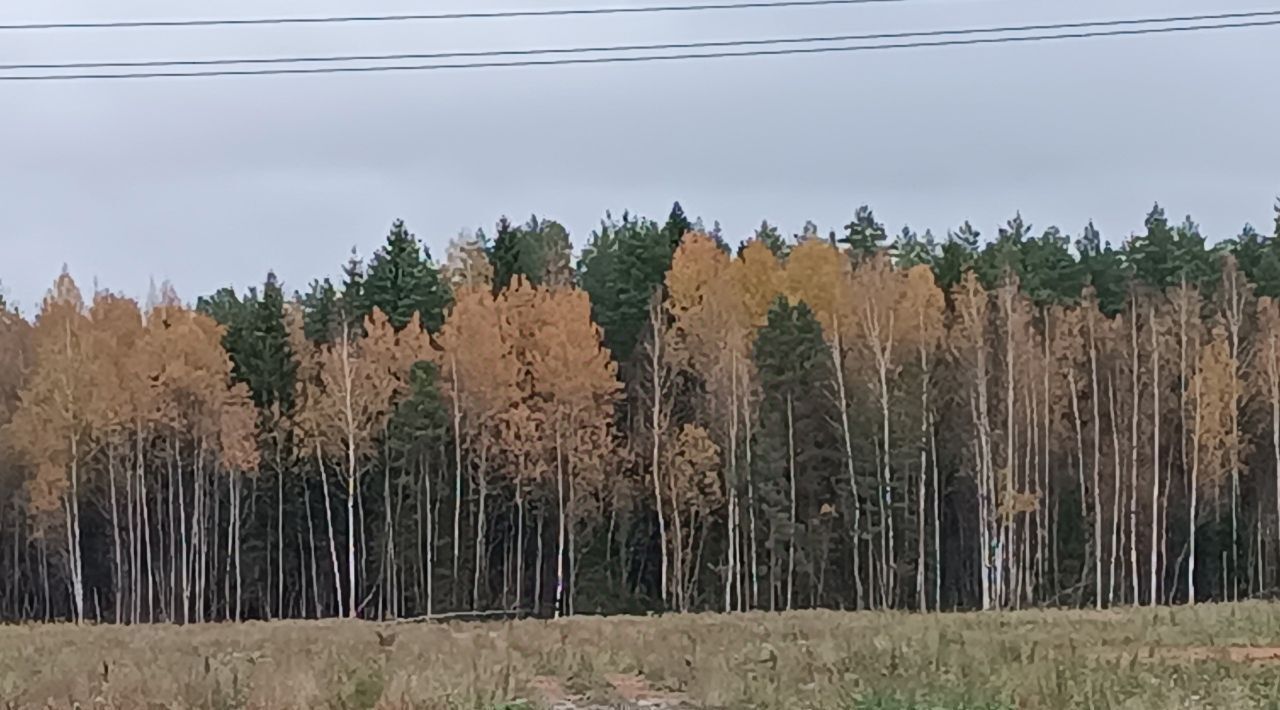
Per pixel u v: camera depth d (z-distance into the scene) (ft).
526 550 191.21
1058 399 186.29
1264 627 85.97
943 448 188.14
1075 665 57.06
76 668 59.77
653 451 171.32
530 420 167.94
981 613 121.60
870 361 176.86
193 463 189.57
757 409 175.22
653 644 76.38
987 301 187.21
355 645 77.36
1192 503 173.88
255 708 45.50
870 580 172.86
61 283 170.91
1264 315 182.70
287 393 193.88
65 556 189.37
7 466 178.40
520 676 56.03
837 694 48.96
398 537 183.11
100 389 168.04
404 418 174.81
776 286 189.67
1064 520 192.44
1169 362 187.11
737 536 173.17
